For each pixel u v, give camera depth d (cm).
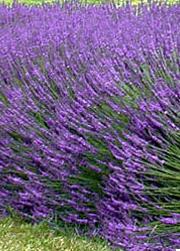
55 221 416
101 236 395
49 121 413
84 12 605
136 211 373
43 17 605
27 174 421
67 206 409
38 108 421
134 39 450
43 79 435
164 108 370
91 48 455
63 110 405
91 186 397
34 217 426
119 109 380
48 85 428
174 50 404
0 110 446
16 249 393
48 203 416
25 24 595
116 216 388
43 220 419
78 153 392
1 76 475
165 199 362
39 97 427
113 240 383
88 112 397
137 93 385
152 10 548
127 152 364
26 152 425
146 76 391
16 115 431
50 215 418
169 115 367
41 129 410
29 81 441
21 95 436
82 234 404
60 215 414
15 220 433
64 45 465
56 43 474
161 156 362
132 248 367
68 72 434
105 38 464
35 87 433
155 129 371
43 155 412
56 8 657
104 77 399
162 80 383
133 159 365
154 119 367
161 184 367
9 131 434
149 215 368
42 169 422
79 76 418
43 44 480
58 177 403
